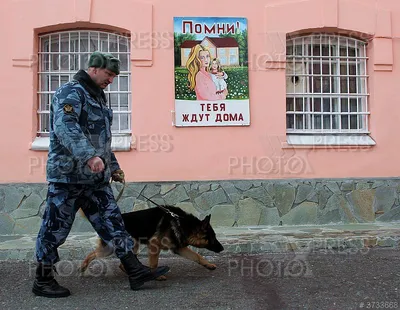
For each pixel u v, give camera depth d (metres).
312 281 4.80
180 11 7.15
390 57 7.55
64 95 4.10
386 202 7.50
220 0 7.22
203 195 7.14
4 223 6.91
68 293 4.35
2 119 6.94
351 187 7.42
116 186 7.04
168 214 4.92
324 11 7.32
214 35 7.20
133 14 7.06
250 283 4.76
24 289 4.58
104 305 4.11
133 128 7.09
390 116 7.58
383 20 7.52
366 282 4.75
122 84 7.29
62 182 4.14
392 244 6.31
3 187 6.91
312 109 7.60
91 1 6.98
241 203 7.20
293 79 7.57
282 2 7.32
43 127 7.21
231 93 7.22
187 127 7.15
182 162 7.14
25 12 6.96
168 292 4.47
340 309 3.99
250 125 7.25
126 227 4.82
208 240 4.99
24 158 6.97
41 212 6.96
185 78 7.14
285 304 4.12
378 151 7.54
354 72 7.70
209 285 4.70
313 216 7.33
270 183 7.25
